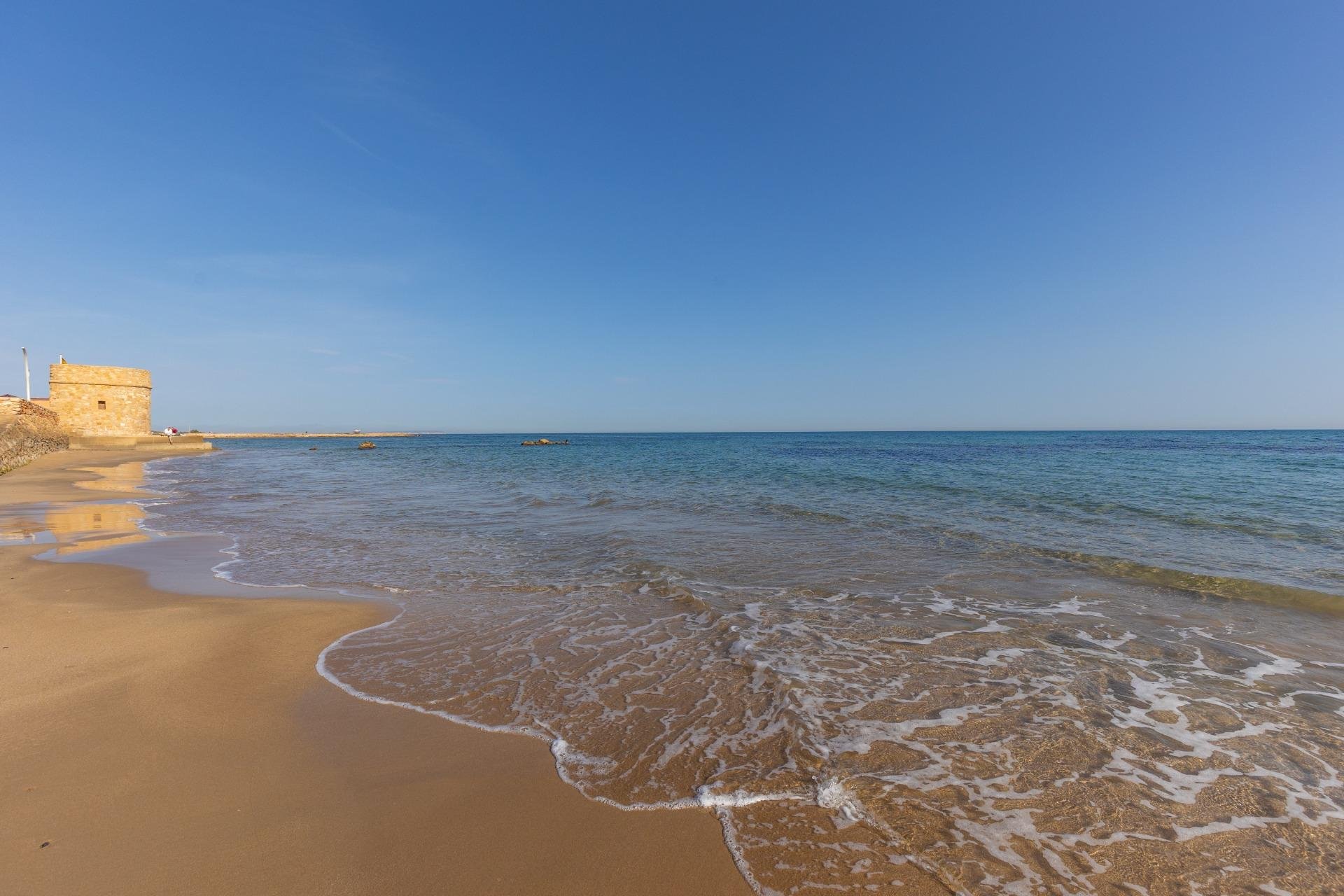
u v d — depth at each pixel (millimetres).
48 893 2625
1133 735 4238
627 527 13008
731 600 7574
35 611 6914
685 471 30344
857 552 10328
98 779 3543
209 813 3242
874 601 7516
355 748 4000
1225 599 7574
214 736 4125
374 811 3293
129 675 5070
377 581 8570
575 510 16000
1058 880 2846
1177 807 3424
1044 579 8547
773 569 9148
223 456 55875
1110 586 8188
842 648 5926
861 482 22953
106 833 3047
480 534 12359
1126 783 3654
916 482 22609
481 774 3701
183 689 4848
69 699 4613
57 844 2947
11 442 30969
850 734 4219
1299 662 5621
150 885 2699
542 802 3410
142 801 3334
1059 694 4910
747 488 21125
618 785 3590
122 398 50938
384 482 26281
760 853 3014
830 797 3473
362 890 2709
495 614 7059
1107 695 4895
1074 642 6117
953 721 4430
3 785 3459
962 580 8516
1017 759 3918
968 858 2990
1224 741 4168
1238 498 16891
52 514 15477
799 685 5035
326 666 5453
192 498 19562
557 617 6945
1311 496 17312
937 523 13047
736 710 4594
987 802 3457
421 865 2879
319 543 11453
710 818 3287
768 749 4016
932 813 3340
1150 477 24141
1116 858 3008
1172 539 11195
